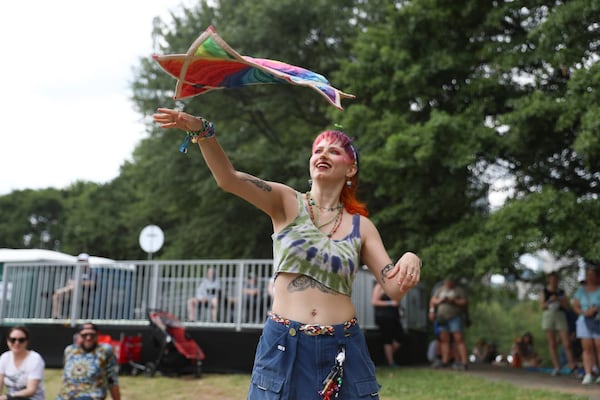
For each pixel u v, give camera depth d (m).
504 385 8.70
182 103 18.11
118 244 33.53
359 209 2.74
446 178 11.59
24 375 6.41
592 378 8.95
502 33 12.12
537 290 15.92
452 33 12.13
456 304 11.11
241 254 19.92
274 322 2.47
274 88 17.44
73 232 35.22
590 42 10.05
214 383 9.54
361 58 12.61
